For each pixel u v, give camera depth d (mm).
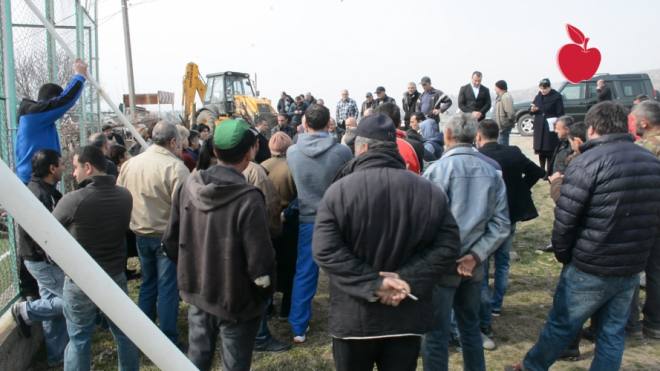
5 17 3227
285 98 14875
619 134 2559
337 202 1876
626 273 2506
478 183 2482
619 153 2479
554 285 4512
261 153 5098
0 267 3293
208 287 2139
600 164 2479
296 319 3443
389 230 1856
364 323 1867
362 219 1850
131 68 17016
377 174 1907
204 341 2260
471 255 2420
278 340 3521
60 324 3154
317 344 3453
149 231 3164
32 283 3250
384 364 1984
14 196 1367
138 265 5219
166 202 3193
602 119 2590
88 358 2600
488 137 3654
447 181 2488
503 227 2510
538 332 3627
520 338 3535
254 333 2285
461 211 2465
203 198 2133
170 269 3215
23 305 2908
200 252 2174
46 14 4375
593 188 2494
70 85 3443
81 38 5641
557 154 5656
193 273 2219
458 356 3318
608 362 2635
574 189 2535
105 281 1501
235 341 2209
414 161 3312
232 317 2148
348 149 3393
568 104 12242
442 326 2459
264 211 2158
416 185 1898
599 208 2480
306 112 3385
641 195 2465
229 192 2117
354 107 11594
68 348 2578
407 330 1872
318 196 3314
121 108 17172
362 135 2035
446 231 1889
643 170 2479
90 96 6262
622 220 2457
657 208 2512
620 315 2643
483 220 2461
